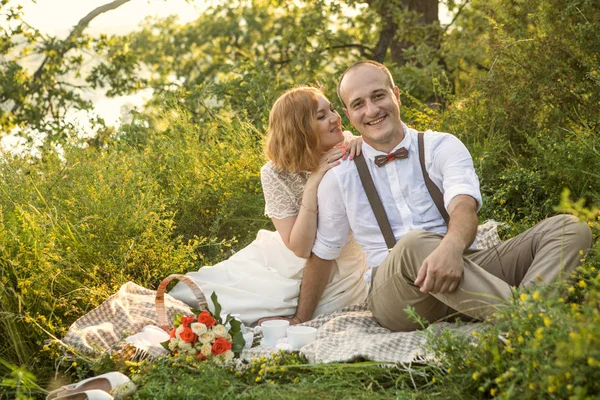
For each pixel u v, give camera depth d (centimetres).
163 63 1455
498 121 537
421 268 275
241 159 542
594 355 187
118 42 1165
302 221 347
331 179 336
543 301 217
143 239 417
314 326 334
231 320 301
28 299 330
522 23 588
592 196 404
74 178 461
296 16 1217
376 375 261
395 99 333
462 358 236
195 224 516
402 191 324
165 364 282
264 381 269
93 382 269
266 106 667
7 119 1040
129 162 502
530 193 440
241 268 382
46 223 388
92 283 372
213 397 249
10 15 1007
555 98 515
